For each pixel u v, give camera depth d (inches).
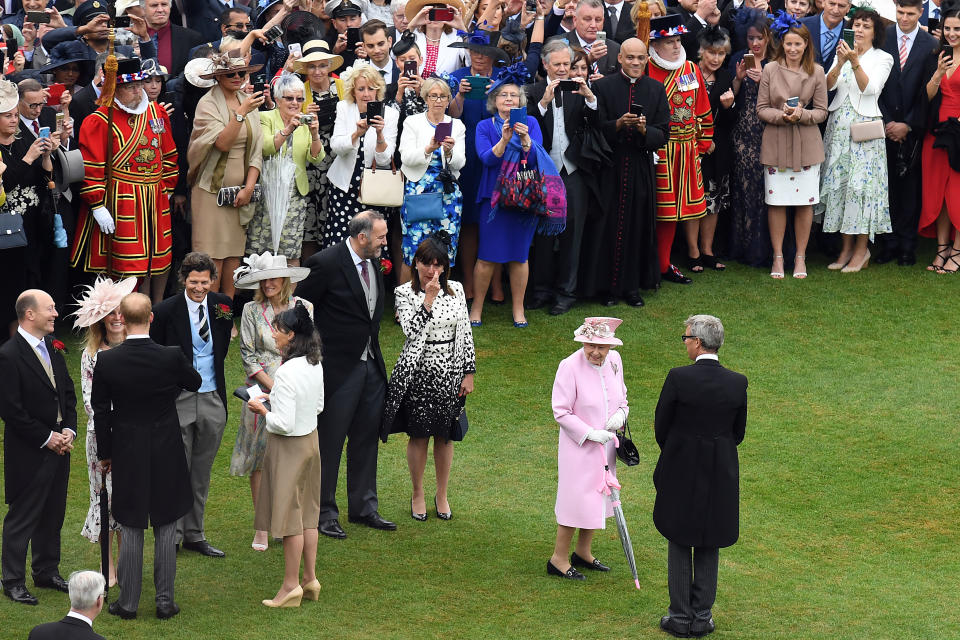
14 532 1238.3
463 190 1968.5
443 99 1839.3
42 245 1747.0
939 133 2085.4
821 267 2201.0
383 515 1481.3
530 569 1360.7
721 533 1206.9
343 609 1256.8
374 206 1898.4
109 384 1186.6
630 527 1469.0
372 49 1962.4
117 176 1743.4
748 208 2158.0
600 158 1958.7
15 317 1726.1
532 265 2155.5
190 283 1310.3
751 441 1660.9
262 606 1256.8
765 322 1999.3
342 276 1403.8
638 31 1979.6
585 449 1321.4
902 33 2121.1
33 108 1684.3
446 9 2003.0
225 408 1353.3
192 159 1804.9
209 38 2143.2
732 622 1246.9
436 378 1428.4
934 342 1939.0
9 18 2036.2
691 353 1248.8
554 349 1902.1
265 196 1839.3
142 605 1250.6
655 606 1285.7
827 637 1216.8
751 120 2111.2
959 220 2112.5
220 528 1429.6
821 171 2132.1
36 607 1230.3
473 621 1240.8
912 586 1321.4
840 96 2097.7
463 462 1609.3
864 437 1670.8
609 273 2034.9
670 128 2044.8
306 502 1259.2
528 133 1860.2
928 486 1549.0
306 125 1851.6
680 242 2255.2
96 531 1283.2
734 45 2158.0
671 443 1224.2
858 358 1892.2
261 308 1385.3
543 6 2158.0
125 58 1715.1
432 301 1423.5
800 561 1378.0
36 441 1235.9
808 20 2172.7
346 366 1411.2
